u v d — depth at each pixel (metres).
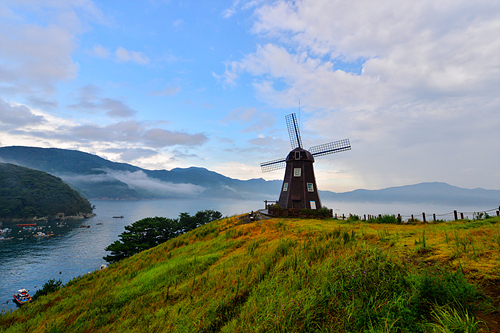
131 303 9.84
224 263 11.61
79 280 18.33
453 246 7.34
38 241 126.94
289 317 5.47
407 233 10.34
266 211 32.66
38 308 13.28
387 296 5.28
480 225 10.95
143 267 16.72
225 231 21.41
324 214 27.42
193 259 13.77
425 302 4.79
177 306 8.20
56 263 90.50
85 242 129.50
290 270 7.82
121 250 52.50
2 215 178.50
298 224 18.92
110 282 14.84
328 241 10.34
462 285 4.84
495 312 4.18
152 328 7.18
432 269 5.96
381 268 6.26
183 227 86.88
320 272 7.05
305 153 34.16
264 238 15.20
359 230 12.22
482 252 6.34
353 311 5.08
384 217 18.38
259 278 8.26
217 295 7.99
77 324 9.24
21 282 70.44
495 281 4.95
